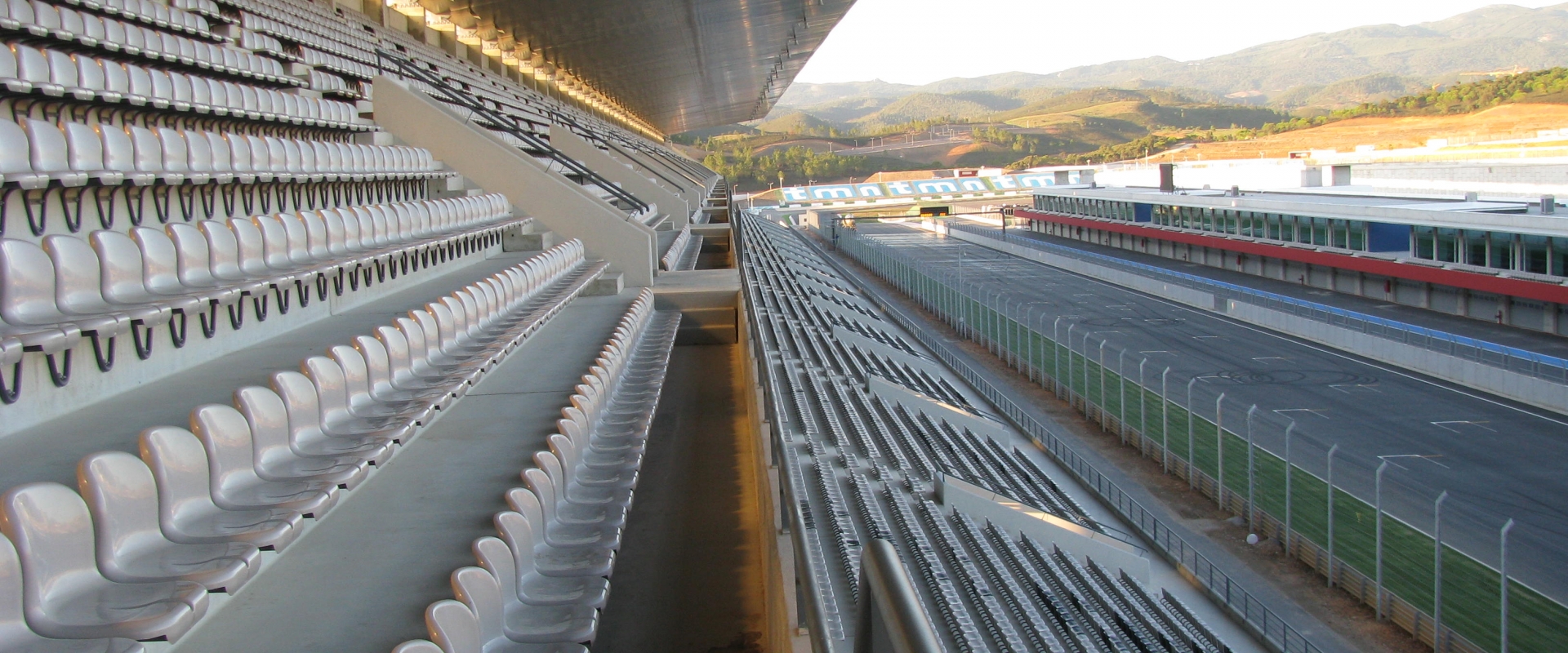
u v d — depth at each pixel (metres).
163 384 5.51
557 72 46.50
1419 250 30.98
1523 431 17.14
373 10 26.53
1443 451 16.19
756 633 4.79
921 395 16.58
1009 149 181.00
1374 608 11.01
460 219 12.14
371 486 4.77
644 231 14.23
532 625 3.80
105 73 8.09
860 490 9.42
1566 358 22.61
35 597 2.71
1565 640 9.64
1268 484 14.91
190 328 6.00
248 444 4.02
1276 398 20.14
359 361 5.54
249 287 6.11
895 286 42.59
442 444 5.55
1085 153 180.75
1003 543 10.21
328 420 4.93
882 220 85.69
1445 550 12.00
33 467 3.91
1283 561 12.45
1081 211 59.44
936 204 85.69
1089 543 11.45
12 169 5.65
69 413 4.79
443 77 23.42
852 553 6.64
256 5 15.62
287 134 11.54
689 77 50.00
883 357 20.27
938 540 9.27
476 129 14.62
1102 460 17.12
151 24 10.95
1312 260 36.19
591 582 4.18
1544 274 25.95
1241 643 10.21
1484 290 27.58
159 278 5.79
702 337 13.94
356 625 3.25
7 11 7.89
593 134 33.41
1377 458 15.97
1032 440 18.20
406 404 5.45
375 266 9.18
